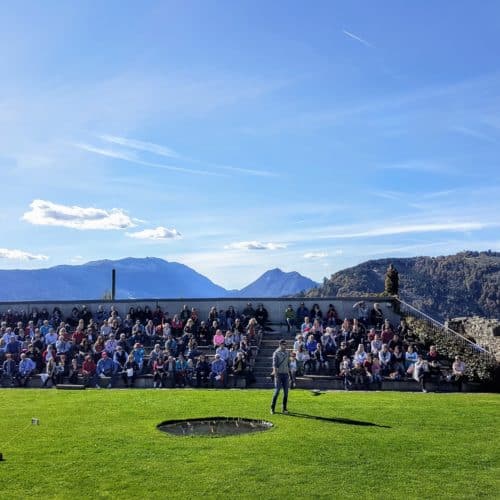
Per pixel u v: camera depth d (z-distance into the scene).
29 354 34.78
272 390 28.61
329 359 33.62
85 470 15.02
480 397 26.22
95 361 34.47
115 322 39.38
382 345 32.56
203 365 31.66
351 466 15.27
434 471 14.94
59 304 45.62
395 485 13.91
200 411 22.31
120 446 17.20
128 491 13.54
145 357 34.81
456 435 18.50
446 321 41.38
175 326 38.59
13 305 45.81
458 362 30.89
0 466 15.37
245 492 13.44
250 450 16.67
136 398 25.73
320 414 21.72
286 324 41.56
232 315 40.31
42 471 14.96
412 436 18.31
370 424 20.00
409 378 31.03
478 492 13.49
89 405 23.95
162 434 18.62
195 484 13.95
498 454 16.41
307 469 15.00
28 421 20.77
